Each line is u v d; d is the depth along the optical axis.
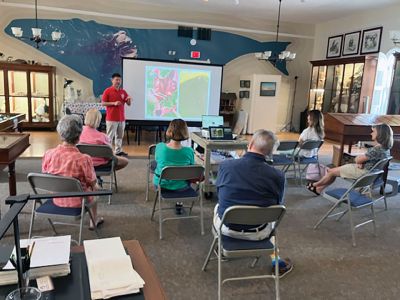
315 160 4.48
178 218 3.00
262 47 9.08
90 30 7.76
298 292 2.12
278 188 1.97
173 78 6.66
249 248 1.92
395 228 3.16
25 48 7.50
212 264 2.40
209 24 8.50
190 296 2.04
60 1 7.46
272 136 2.00
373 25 7.57
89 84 8.02
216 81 6.88
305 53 9.48
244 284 2.18
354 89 7.55
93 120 3.42
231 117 8.97
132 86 6.54
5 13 7.24
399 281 2.30
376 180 3.24
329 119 5.39
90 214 2.47
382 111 7.21
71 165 2.29
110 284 1.04
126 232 2.84
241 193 1.96
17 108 7.44
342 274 2.35
